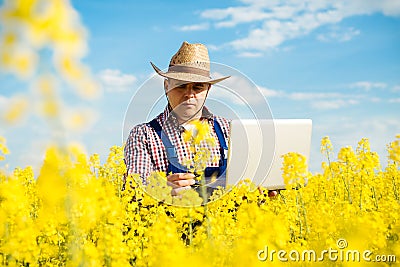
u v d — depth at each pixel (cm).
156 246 286
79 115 146
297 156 447
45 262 399
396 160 645
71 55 138
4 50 132
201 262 211
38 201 514
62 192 194
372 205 550
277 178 479
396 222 420
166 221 282
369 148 585
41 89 137
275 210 504
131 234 400
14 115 136
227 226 381
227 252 267
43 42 136
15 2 134
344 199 599
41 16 136
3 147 397
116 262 312
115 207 331
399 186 679
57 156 171
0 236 318
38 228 365
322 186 651
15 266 310
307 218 436
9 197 319
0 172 339
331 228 354
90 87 138
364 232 327
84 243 315
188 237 394
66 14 139
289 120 480
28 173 658
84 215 256
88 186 228
